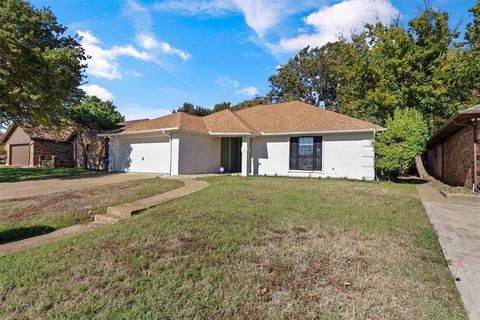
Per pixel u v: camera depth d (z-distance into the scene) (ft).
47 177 50.98
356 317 8.54
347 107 76.95
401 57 66.59
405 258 13.12
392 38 67.51
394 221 19.86
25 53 45.52
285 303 9.27
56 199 29.17
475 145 35.04
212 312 8.71
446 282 10.78
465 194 30.50
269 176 56.29
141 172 59.06
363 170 49.29
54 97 49.57
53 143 89.97
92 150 81.87
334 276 11.18
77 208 25.08
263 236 15.96
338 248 14.23
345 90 82.17
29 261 12.76
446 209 25.13
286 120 60.03
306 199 27.76
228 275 11.10
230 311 8.77
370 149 48.70
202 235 15.84
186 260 12.47
